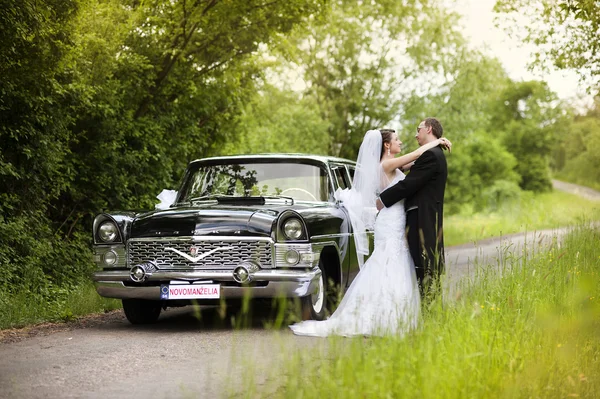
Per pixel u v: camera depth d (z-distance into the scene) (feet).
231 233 28.71
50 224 49.19
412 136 123.95
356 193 29.94
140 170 54.75
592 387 17.52
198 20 54.44
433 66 120.67
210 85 61.62
